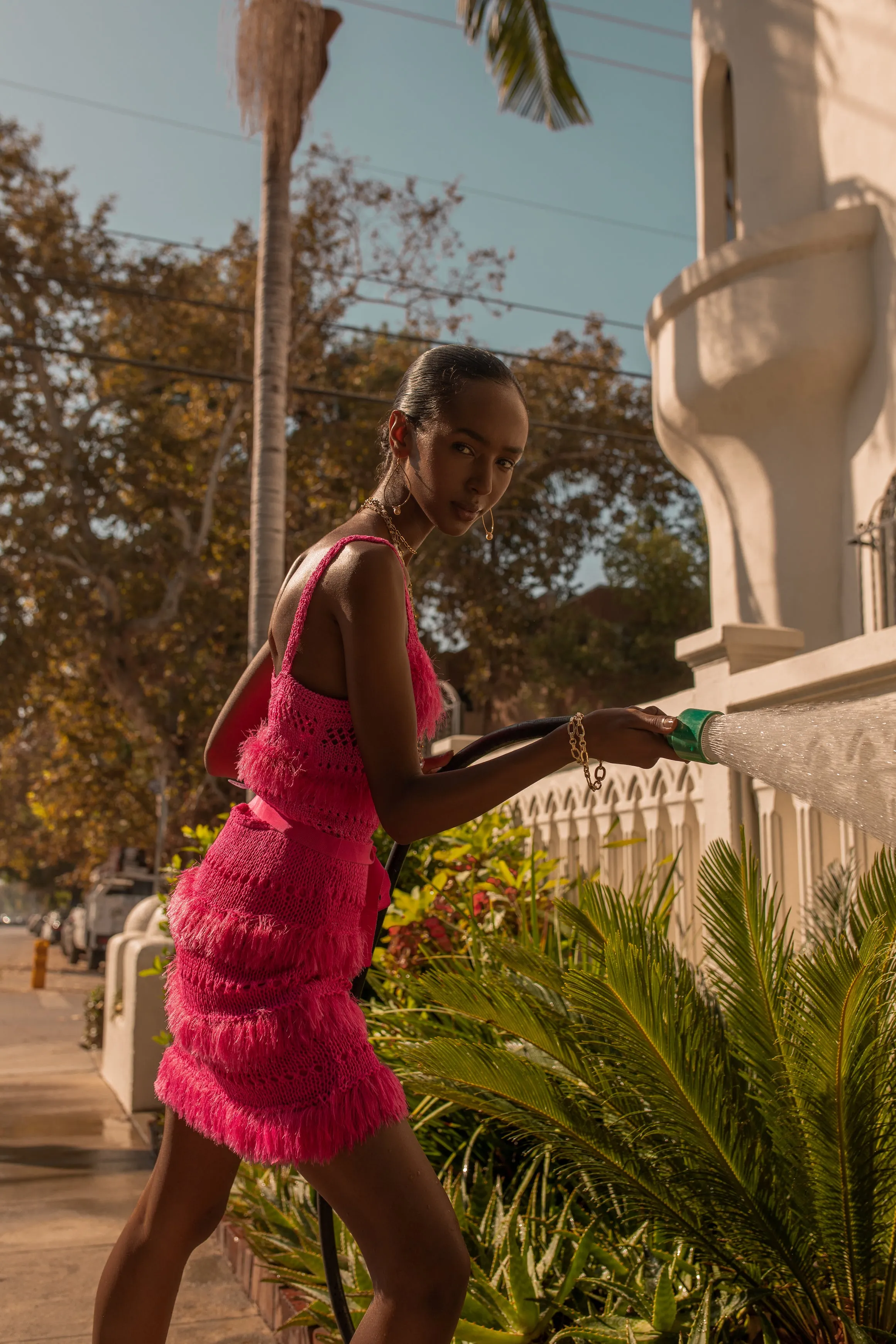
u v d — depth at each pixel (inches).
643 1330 88.6
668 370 330.0
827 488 304.8
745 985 94.2
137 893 1002.1
